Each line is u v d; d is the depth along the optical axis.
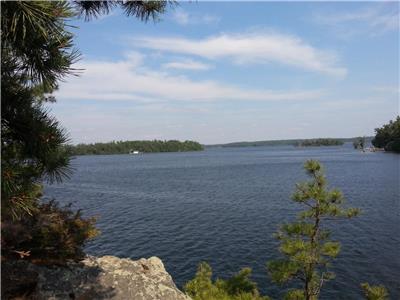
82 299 7.67
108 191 56.62
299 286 18.55
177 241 27.12
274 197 46.91
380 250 23.62
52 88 4.09
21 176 3.84
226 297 10.73
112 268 9.12
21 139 4.17
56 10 3.29
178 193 53.41
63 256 8.34
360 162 109.62
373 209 37.00
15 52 3.78
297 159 139.62
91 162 161.62
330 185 56.78
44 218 8.24
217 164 122.31
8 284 7.28
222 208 40.16
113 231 30.14
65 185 65.75
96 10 5.22
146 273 9.45
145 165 127.94
